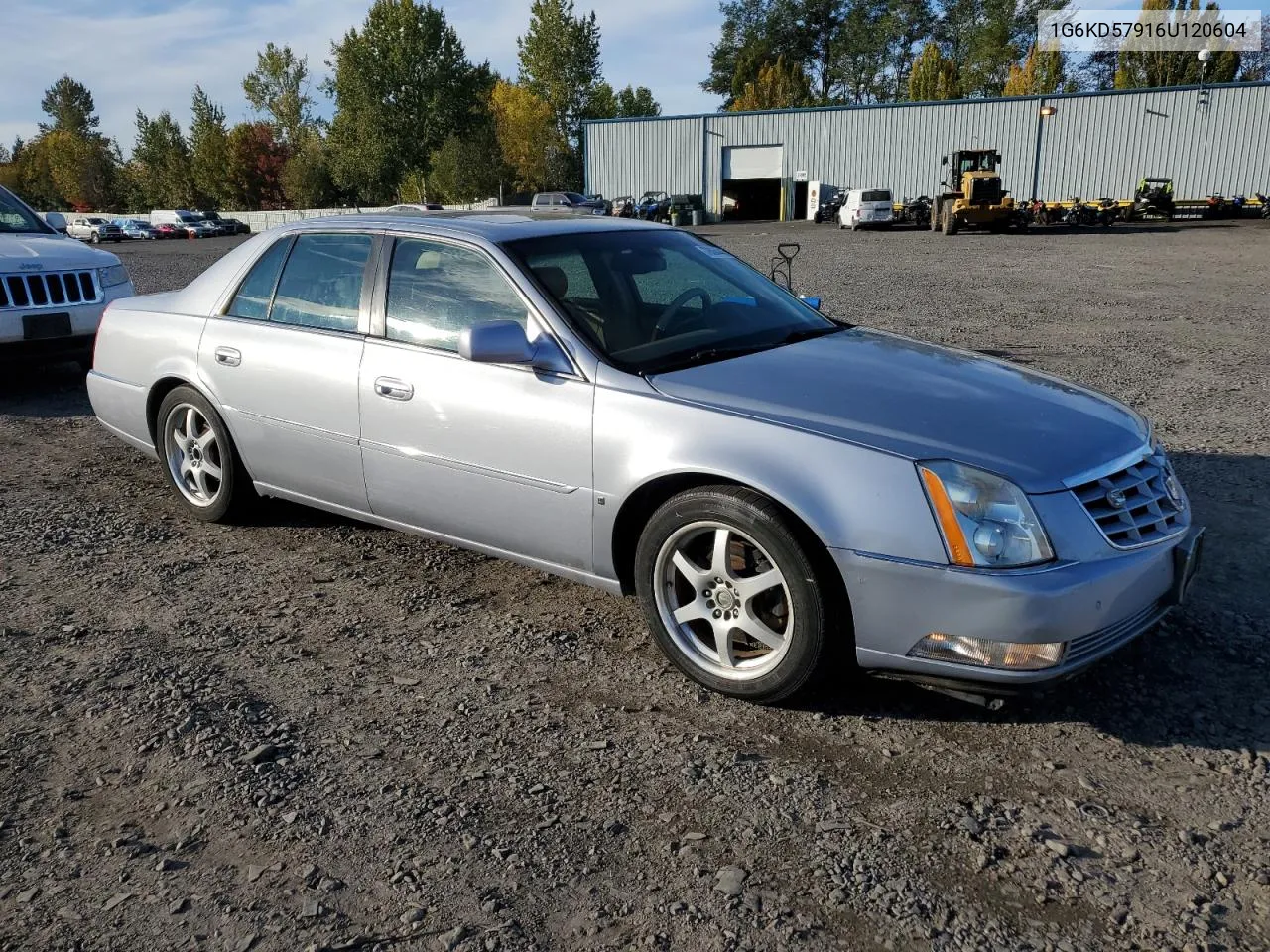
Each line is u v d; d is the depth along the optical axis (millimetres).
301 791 2771
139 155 91812
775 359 3607
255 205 86438
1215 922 2244
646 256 4203
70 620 3916
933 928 2236
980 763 2891
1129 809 2662
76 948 2203
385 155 78688
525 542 3750
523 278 3734
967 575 2791
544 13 81125
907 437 3000
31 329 7660
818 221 46906
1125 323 11758
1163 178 42219
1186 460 5906
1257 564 4309
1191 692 3260
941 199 35719
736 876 2416
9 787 2799
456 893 2363
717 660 3305
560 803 2715
